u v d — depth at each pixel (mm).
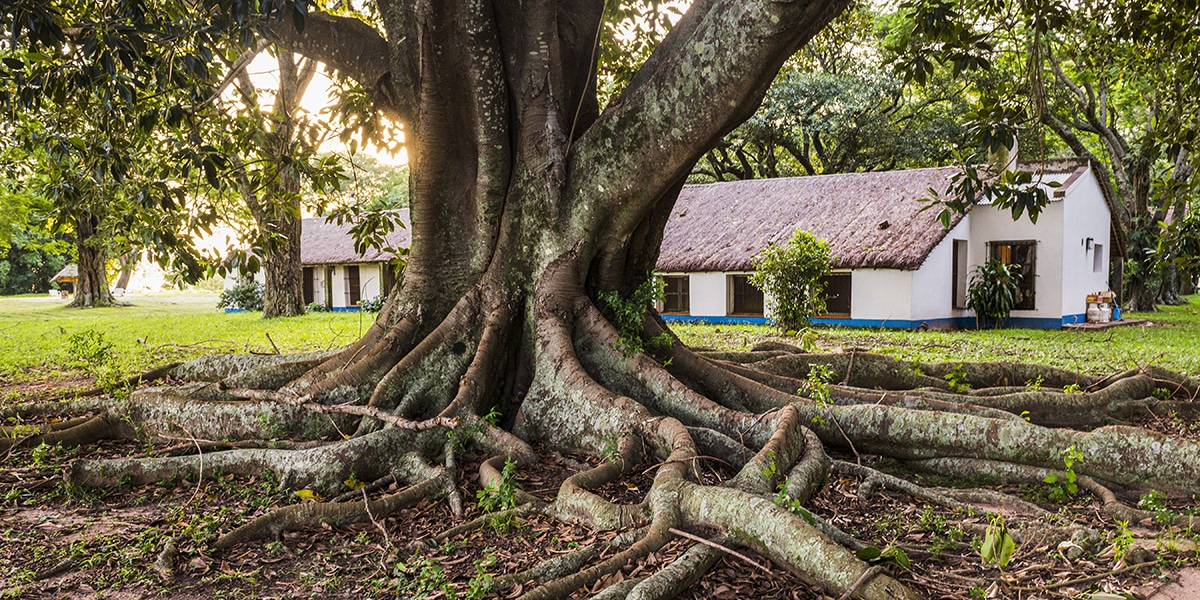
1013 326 21578
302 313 27422
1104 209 24031
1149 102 23531
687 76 6312
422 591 4195
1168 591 4203
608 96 12414
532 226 7547
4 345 16828
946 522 5238
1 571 4480
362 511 5328
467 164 7859
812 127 32156
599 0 8422
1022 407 8117
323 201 9945
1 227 31219
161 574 4418
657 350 7910
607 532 4875
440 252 7832
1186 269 9336
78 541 4945
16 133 8727
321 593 4273
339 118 9898
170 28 6508
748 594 4109
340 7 12086
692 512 4762
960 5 9078
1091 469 5988
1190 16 8977
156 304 40875
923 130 34188
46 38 5777
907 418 6609
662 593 3871
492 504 5359
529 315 7547
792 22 5664
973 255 21875
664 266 23391
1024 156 23594
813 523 4512
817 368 7449
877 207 22484
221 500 5746
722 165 37906
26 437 6934
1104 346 15492
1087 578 4320
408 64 7660
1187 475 5699
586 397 6754
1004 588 4230
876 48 32156
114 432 7465
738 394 7570
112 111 7832
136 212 8266
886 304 20500
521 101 7590
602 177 7102
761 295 22391
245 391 7199
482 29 7262
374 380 7266
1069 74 26250
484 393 7086
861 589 3859
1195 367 11883
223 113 8961
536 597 3924
